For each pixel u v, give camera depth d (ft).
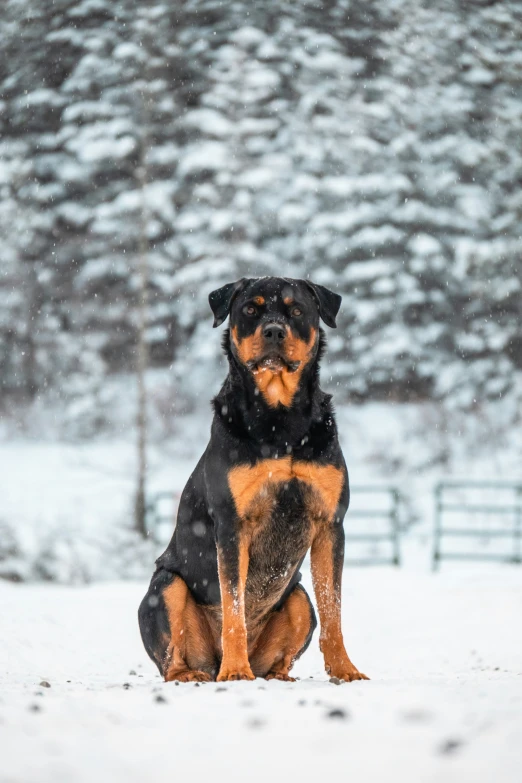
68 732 11.64
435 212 107.24
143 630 21.54
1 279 109.81
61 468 97.25
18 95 105.70
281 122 106.11
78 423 105.29
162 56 95.55
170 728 11.82
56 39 102.78
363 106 106.73
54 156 105.81
